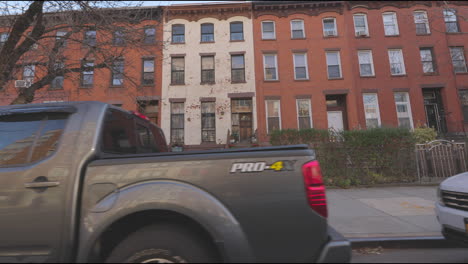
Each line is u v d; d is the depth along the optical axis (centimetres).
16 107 228
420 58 1611
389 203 601
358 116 1550
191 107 1570
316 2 1653
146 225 186
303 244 164
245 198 174
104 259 188
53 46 733
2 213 187
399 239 372
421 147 914
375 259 335
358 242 372
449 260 325
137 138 292
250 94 1574
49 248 178
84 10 628
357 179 857
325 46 1630
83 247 173
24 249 180
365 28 1659
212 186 179
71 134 204
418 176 872
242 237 167
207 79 1623
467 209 283
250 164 181
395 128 930
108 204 178
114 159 195
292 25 1681
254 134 1512
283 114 1567
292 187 173
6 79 632
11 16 622
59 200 183
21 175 194
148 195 178
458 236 290
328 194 738
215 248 178
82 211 180
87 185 186
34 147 209
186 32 1656
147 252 175
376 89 1575
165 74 1598
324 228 167
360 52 1636
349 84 1577
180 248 176
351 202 623
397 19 1648
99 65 724
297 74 1631
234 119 1592
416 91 1570
